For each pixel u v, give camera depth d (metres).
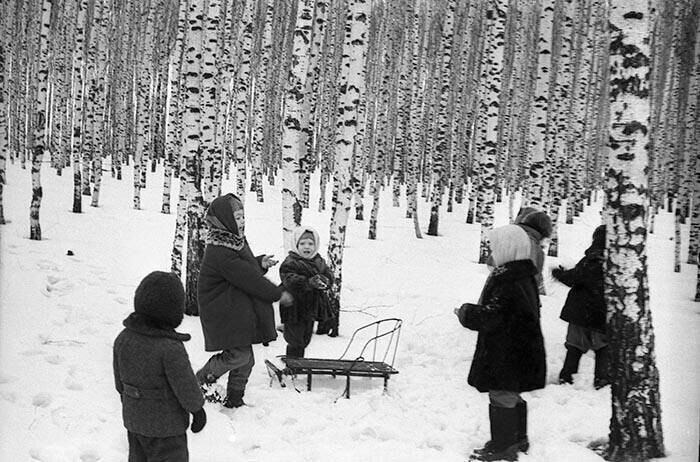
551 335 9.11
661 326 10.20
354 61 9.59
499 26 13.45
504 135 32.62
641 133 5.02
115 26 33.06
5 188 18.41
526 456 5.02
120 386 3.76
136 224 15.90
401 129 26.27
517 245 5.01
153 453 3.64
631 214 4.99
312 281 7.10
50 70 32.72
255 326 5.75
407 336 9.04
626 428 4.92
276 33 31.22
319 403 6.10
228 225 5.68
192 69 9.37
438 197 20.02
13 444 4.56
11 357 6.24
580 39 26.09
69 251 11.05
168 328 3.67
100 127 18.91
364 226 20.34
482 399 6.46
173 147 28.58
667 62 30.16
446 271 14.24
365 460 4.82
